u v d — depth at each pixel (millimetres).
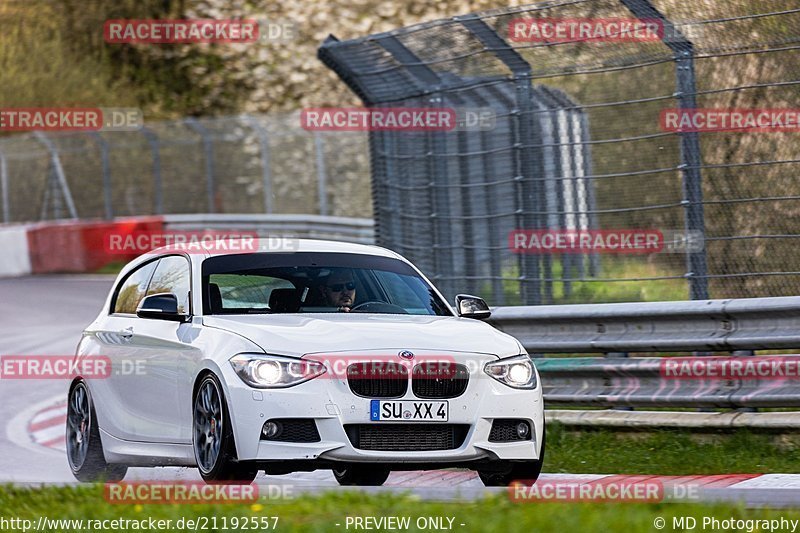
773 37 37062
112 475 33625
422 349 27516
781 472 31234
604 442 36531
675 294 40406
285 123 111812
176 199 125375
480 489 26344
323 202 100750
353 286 31516
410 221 50969
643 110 42562
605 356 38969
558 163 44031
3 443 41812
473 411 27453
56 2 151375
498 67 45625
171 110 142500
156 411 30219
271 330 27922
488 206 46500
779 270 37438
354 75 52531
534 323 40562
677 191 41312
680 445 35312
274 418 26500
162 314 29719
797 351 43000
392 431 26938
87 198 125750
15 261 102938
